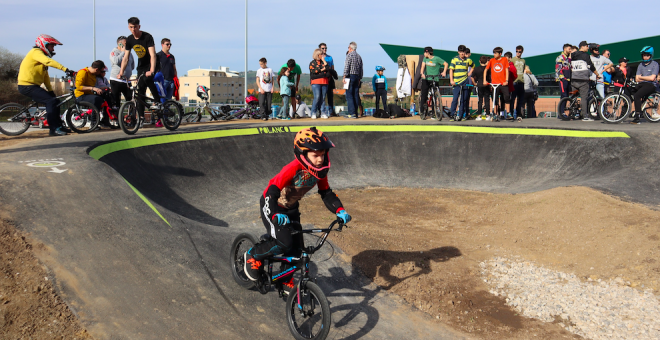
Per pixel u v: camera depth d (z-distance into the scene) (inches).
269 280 152.4
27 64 313.1
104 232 169.5
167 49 425.4
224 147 378.3
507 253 226.2
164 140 336.8
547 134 401.4
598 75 449.4
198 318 142.6
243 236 164.4
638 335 149.6
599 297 174.9
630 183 280.4
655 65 393.4
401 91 566.6
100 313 131.0
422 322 169.6
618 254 196.4
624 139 349.4
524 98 545.3
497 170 399.9
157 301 144.3
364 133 450.6
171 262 168.7
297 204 150.4
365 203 335.6
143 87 347.3
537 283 194.1
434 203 336.5
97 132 350.0
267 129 424.2
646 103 420.5
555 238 226.5
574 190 267.1
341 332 156.5
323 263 207.2
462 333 162.6
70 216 171.0
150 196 268.5
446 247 239.5
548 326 163.6
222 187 336.8
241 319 149.5
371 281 199.6
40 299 128.7
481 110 512.7
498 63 452.8
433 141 442.3
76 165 214.5
